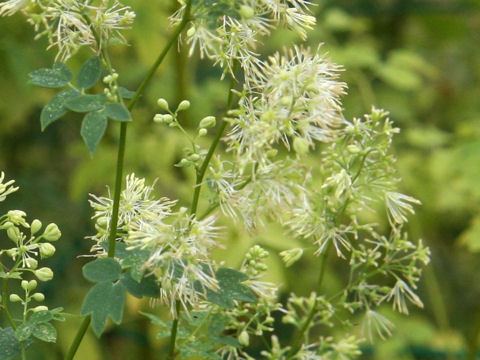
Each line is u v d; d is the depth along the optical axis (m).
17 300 0.60
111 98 0.56
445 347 0.99
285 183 0.58
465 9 1.31
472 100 1.37
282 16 0.59
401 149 1.17
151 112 1.06
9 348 0.60
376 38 1.33
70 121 1.22
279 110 0.57
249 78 0.58
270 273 0.83
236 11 0.56
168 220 0.79
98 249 0.60
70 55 0.58
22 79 0.97
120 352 1.12
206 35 0.57
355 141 0.60
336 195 0.59
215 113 1.08
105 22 0.57
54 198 1.21
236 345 0.61
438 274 1.33
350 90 1.14
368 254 0.62
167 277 0.56
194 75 1.21
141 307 0.95
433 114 1.35
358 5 1.30
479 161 0.92
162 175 0.93
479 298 1.33
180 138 0.95
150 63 0.93
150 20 0.90
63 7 0.57
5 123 1.12
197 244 0.56
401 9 1.29
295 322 0.63
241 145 0.57
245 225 0.58
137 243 0.58
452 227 1.28
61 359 1.00
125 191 0.61
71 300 1.09
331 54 1.07
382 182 0.60
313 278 0.97
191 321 0.61
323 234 0.60
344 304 0.62
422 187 1.06
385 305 1.06
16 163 1.25
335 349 0.62
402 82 1.07
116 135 0.98
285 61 0.58
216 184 0.58
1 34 0.97
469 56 1.48
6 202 1.17
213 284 0.56
